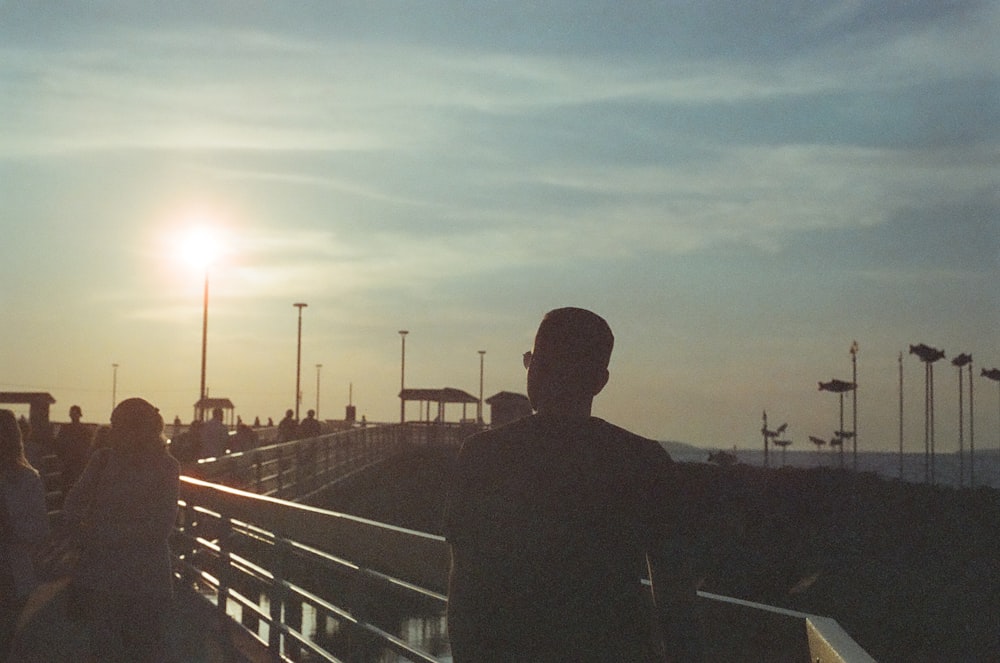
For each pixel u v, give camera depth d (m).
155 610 7.40
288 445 29.55
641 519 3.02
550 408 3.22
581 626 3.03
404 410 72.38
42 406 22.14
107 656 7.36
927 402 66.25
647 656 3.09
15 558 7.75
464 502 3.19
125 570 7.30
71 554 14.38
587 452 3.10
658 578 2.99
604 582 3.03
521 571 3.06
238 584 9.70
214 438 29.67
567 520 3.05
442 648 5.70
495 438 3.22
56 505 18.50
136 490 7.30
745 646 2.99
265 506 7.96
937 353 67.75
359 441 43.16
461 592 3.17
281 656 7.46
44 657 9.34
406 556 4.84
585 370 3.23
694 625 2.95
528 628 3.05
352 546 5.74
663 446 3.16
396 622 6.19
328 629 7.51
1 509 7.67
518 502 3.10
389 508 46.38
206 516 11.31
